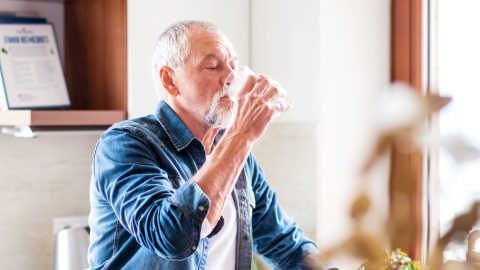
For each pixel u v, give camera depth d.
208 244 1.55
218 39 1.57
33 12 2.41
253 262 2.15
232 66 1.58
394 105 0.44
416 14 2.25
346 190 2.27
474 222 0.45
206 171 1.34
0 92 2.19
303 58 2.26
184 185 1.31
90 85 2.39
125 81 2.21
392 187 0.45
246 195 1.65
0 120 2.10
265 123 1.38
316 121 2.25
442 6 2.24
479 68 2.11
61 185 2.44
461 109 2.13
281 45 2.34
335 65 2.23
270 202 1.74
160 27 2.24
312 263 0.85
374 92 2.30
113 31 2.26
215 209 1.32
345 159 2.28
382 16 2.30
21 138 2.38
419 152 0.45
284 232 1.73
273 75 2.38
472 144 0.43
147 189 1.38
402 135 0.44
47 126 2.10
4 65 2.18
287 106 1.40
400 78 2.29
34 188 2.40
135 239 1.50
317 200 2.29
